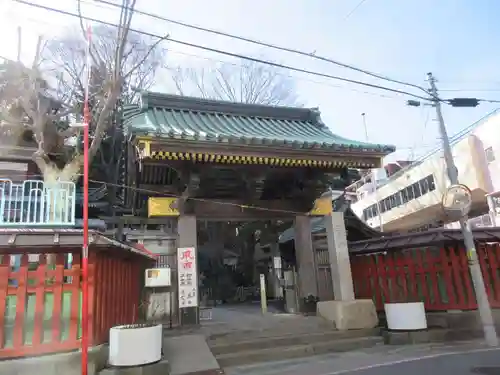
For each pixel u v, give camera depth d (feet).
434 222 113.19
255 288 90.99
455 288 42.57
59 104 55.83
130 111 46.65
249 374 27.20
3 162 55.77
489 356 29.89
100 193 56.85
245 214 45.06
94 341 26.27
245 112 51.88
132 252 32.58
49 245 25.39
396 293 47.62
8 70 49.93
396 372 25.58
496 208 84.02
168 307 40.96
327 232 44.39
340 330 38.50
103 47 57.52
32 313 25.54
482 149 89.92
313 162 41.60
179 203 41.91
